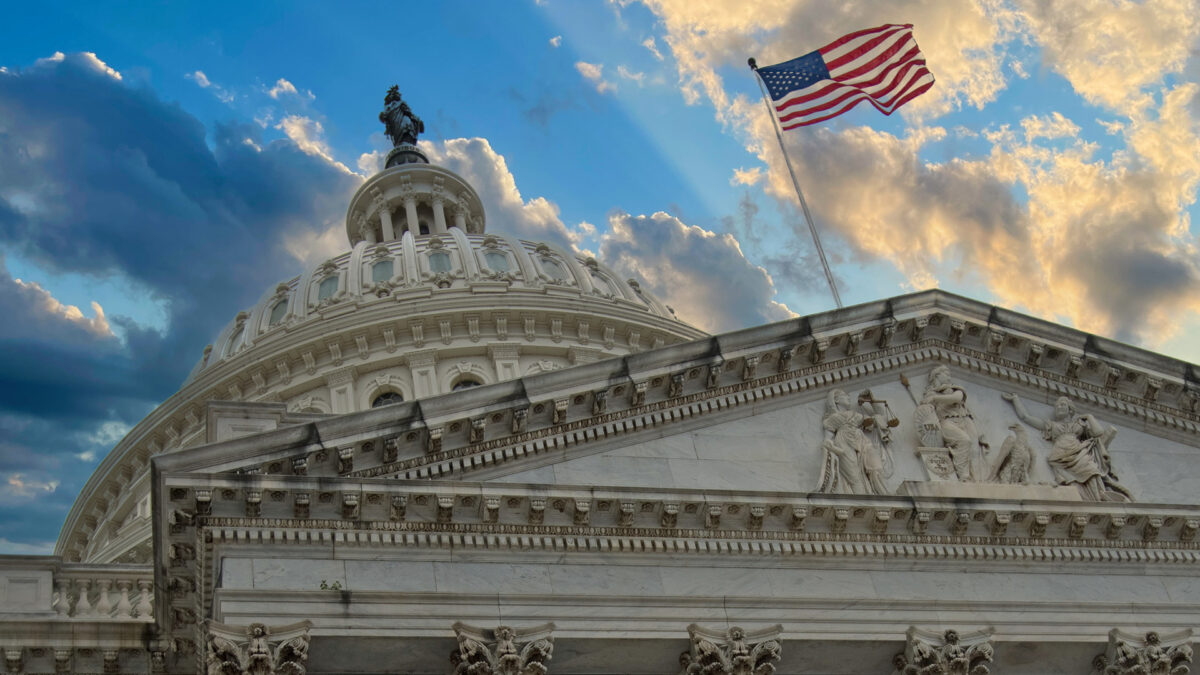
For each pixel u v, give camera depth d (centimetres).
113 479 6272
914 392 3466
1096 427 3462
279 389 6156
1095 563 3206
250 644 2538
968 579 3098
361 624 2644
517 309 6388
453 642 2691
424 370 6147
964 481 3297
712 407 3253
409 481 2811
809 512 3030
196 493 2680
